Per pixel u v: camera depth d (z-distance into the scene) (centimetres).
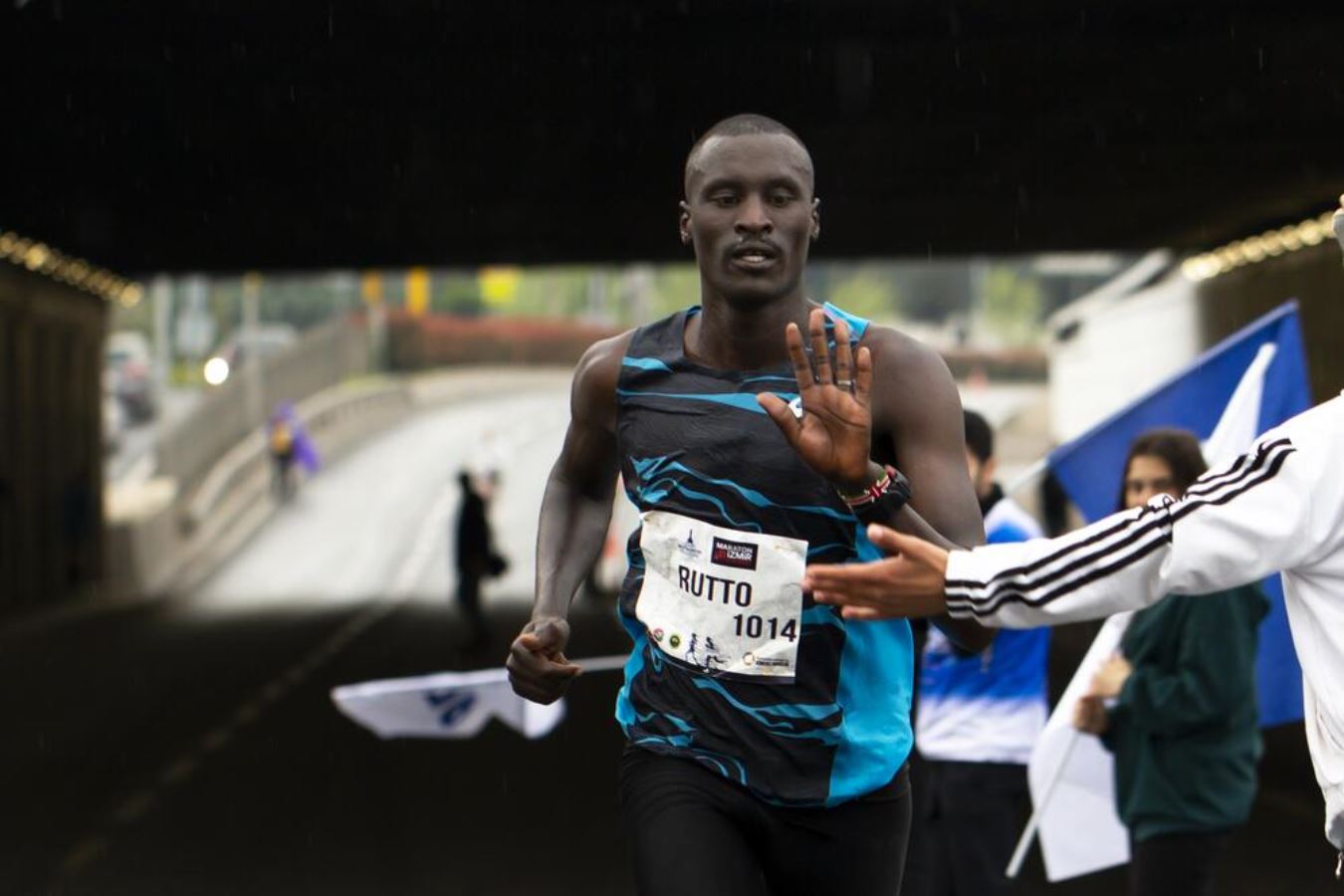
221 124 3019
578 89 2816
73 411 5644
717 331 715
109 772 2342
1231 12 2397
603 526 786
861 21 2455
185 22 2369
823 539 692
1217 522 537
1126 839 1154
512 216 4281
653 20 2438
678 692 708
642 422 721
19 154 3253
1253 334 1089
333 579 5912
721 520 700
